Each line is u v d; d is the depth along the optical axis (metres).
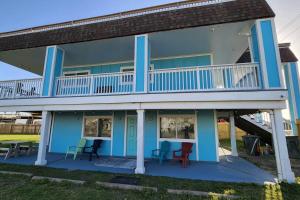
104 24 8.17
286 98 5.67
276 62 5.94
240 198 4.23
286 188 4.87
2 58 10.63
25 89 8.75
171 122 9.58
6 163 7.91
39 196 4.34
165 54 9.87
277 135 5.75
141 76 7.22
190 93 6.56
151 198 4.28
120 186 4.96
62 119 11.49
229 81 6.73
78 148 9.45
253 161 8.67
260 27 6.23
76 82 8.41
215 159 8.59
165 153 8.70
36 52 9.63
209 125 9.00
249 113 9.35
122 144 10.12
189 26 6.82
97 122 10.81
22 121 37.31
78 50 9.38
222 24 6.74
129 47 9.01
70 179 5.60
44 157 7.89
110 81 8.85
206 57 9.77
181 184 5.22
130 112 10.38
